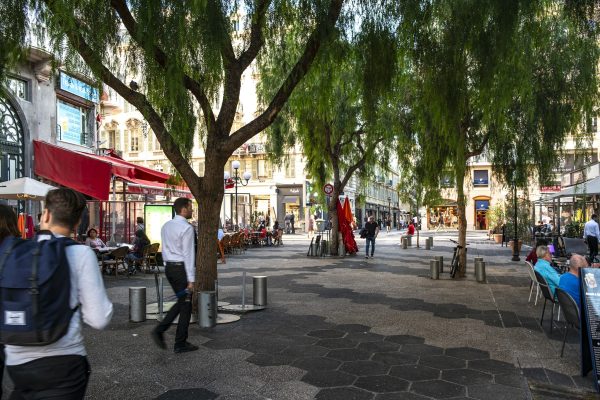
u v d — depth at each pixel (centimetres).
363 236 2017
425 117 1138
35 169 1422
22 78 1402
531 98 1062
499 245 2894
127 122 4669
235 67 769
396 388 475
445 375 514
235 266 1650
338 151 1969
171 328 721
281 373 516
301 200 4691
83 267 239
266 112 764
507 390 472
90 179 1385
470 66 922
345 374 514
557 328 730
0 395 347
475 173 5369
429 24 859
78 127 1712
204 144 830
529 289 1116
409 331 705
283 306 900
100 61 654
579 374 523
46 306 219
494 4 768
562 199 2488
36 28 697
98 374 511
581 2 702
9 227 338
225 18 675
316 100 1419
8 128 1358
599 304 507
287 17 779
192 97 771
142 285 1198
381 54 859
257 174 4762
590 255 1297
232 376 506
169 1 624
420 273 1441
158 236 1505
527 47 944
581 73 1078
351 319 785
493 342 648
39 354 227
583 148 1221
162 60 668
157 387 474
